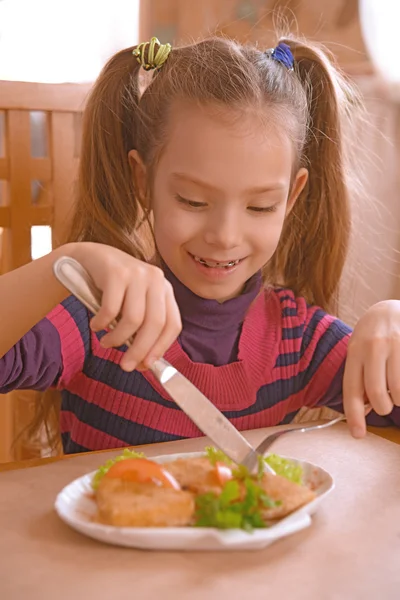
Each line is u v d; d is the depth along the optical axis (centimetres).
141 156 104
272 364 109
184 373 103
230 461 67
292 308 114
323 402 114
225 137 89
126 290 69
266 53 107
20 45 178
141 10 189
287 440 84
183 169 90
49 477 72
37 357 93
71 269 69
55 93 116
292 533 59
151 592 52
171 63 102
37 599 51
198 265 96
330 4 195
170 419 104
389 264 187
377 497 68
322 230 118
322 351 112
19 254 116
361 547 58
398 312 92
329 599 51
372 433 88
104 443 104
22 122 114
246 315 110
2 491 68
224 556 56
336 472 74
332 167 116
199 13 190
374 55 196
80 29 183
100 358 103
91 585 52
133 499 58
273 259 121
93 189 109
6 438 123
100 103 108
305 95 106
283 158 92
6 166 114
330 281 121
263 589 52
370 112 192
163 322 69
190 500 58
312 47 117
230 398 105
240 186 89
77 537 59
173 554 56
